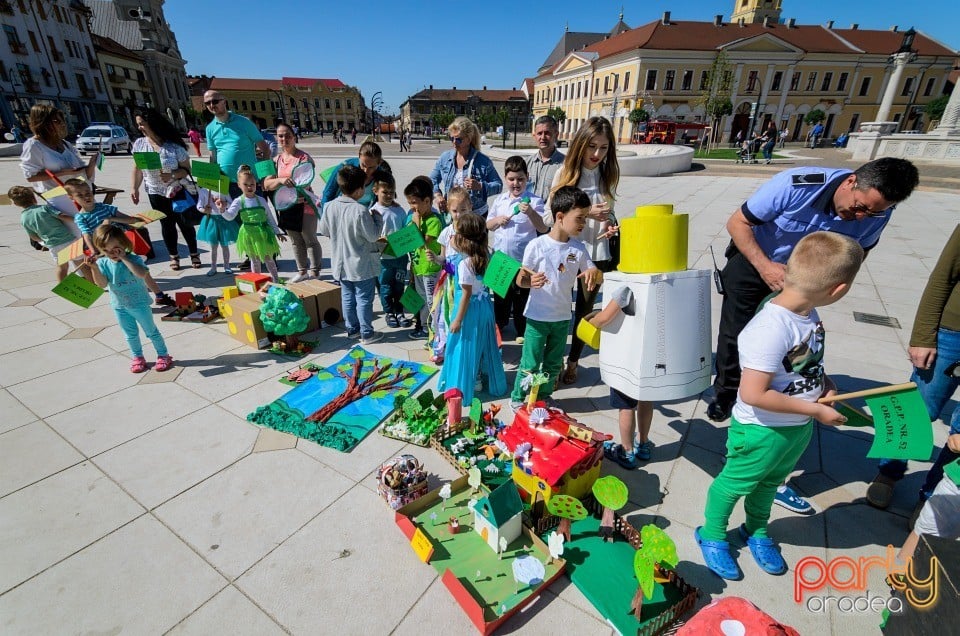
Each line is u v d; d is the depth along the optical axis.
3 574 2.04
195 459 2.75
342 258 3.98
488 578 2.01
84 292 3.49
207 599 1.94
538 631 1.82
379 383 3.55
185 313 4.77
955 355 2.17
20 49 34.62
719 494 2.02
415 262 4.11
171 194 5.87
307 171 5.41
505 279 2.86
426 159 23.22
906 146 19.92
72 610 1.89
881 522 2.37
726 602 1.59
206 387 3.52
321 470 2.68
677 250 2.29
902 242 7.78
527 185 4.23
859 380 3.67
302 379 3.61
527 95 87.56
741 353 1.83
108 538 2.22
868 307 5.09
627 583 1.98
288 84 81.56
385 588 1.99
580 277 3.08
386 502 2.44
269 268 5.42
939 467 2.19
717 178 17.38
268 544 2.19
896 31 48.84
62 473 2.63
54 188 4.93
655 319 2.25
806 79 44.56
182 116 56.62
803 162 22.23
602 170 3.44
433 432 2.96
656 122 38.31
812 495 2.56
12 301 5.14
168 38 58.88
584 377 3.82
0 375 3.65
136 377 3.64
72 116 39.97
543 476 2.23
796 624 1.87
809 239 1.69
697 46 43.09
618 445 2.77
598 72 51.22
